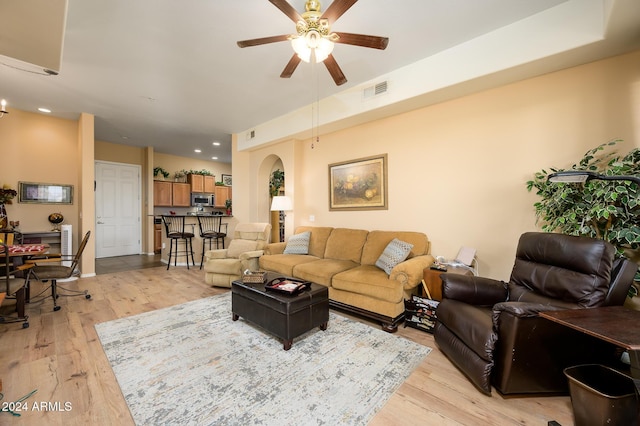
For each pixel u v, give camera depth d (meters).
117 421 1.49
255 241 4.47
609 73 2.29
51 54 2.46
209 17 2.29
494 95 2.86
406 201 3.56
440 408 1.61
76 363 2.04
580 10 2.09
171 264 5.64
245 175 5.89
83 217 4.59
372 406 1.62
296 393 1.73
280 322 2.28
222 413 1.55
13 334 2.49
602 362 1.77
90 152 4.64
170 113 4.59
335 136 4.40
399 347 2.32
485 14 2.27
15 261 3.26
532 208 2.65
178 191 7.89
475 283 2.25
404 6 2.17
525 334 1.62
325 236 4.13
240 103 4.17
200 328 2.66
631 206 1.80
